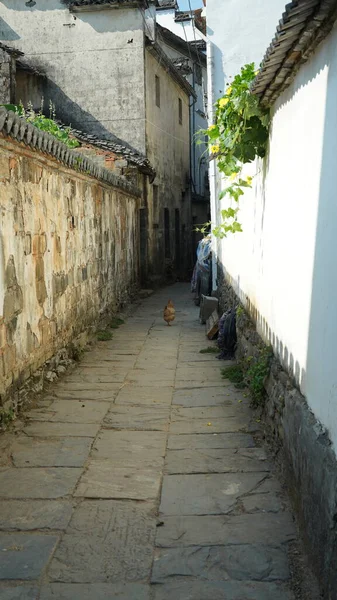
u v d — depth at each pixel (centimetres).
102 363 882
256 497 436
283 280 482
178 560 355
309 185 381
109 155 1545
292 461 420
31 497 438
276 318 520
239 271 844
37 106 1842
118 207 1362
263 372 567
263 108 547
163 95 2120
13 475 476
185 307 1513
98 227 1111
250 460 505
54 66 1830
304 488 371
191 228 2677
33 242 690
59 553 363
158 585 331
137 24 1795
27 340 662
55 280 788
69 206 876
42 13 1816
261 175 604
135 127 1831
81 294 953
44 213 739
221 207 1283
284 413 459
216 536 382
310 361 380
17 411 620
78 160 866
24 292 650
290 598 319
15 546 370
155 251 2019
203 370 834
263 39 1094
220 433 573
